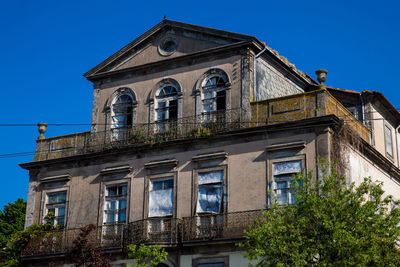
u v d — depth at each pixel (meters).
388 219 21.31
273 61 30.33
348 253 20.44
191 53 29.77
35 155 32.25
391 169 30.73
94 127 31.42
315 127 25.77
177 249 26.80
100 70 32.19
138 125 29.91
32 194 31.78
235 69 28.59
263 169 26.38
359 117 30.89
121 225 28.47
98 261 25.67
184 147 28.36
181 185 27.92
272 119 26.78
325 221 20.67
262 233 21.52
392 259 20.84
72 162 31.14
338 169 25.23
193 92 29.33
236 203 26.50
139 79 31.09
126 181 29.38
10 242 30.58
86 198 30.19
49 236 29.86
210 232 26.20
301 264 20.55
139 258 23.89
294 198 23.97
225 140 27.53
